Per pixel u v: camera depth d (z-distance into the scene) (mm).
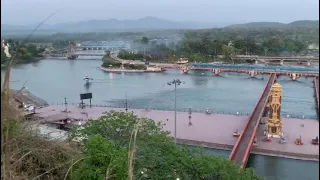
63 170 14172
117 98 101062
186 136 60281
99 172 12328
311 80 143500
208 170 22547
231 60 180750
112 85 125875
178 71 165625
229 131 63156
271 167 47844
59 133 24719
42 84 126625
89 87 121438
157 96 103500
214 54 188250
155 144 23938
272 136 58938
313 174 45406
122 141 25328
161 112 79125
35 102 82125
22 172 12266
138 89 116625
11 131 12148
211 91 113375
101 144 13227
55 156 14500
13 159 11953
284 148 53875
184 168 22312
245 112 83062
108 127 26812
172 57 184875
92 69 174000
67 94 108625
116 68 167125
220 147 54562
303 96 107062
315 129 65062
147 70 164375
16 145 12352
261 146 54875
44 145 14500
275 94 58344
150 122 28188
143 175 18062
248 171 25156
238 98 101562
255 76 147875
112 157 12820
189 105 91438
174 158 22609
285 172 46281
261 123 66562
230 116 75500
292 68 143750
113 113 30359
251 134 57656
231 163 24203
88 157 12977
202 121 71062
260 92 111875
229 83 131750
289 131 63719
